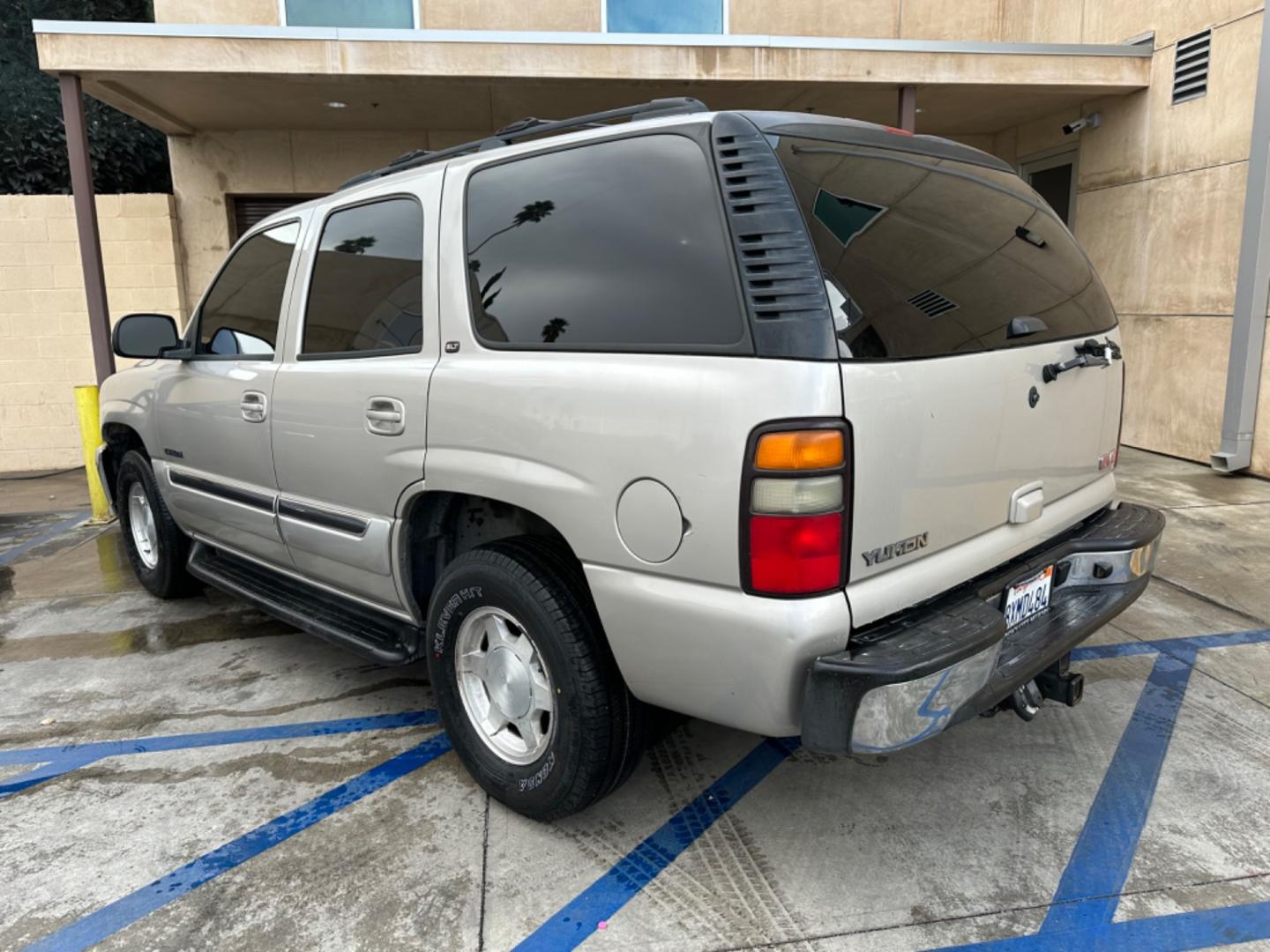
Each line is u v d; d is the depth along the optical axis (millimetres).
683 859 2566
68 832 2768
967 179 2734
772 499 1974
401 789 2975
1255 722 3275
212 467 3879
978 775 2969
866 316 2086
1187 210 7566
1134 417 8406
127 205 8844
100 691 3775
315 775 3072
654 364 2186
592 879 2492
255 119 8609
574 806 2555
